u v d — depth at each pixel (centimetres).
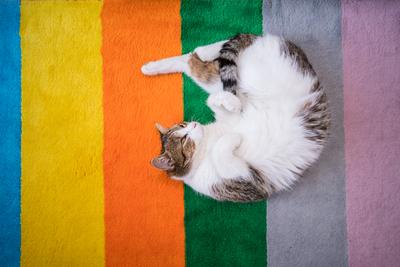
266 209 109
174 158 98
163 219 110
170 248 109
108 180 110
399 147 109
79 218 110
